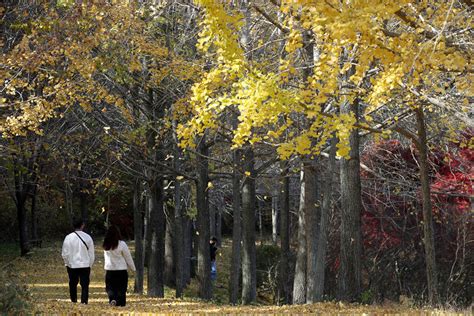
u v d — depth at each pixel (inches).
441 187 932.0
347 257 736.3
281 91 426.3
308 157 769.6
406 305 689.6
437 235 917.2
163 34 785.6
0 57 634.8
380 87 400.5
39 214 2172.7
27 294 473.7
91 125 908.6
